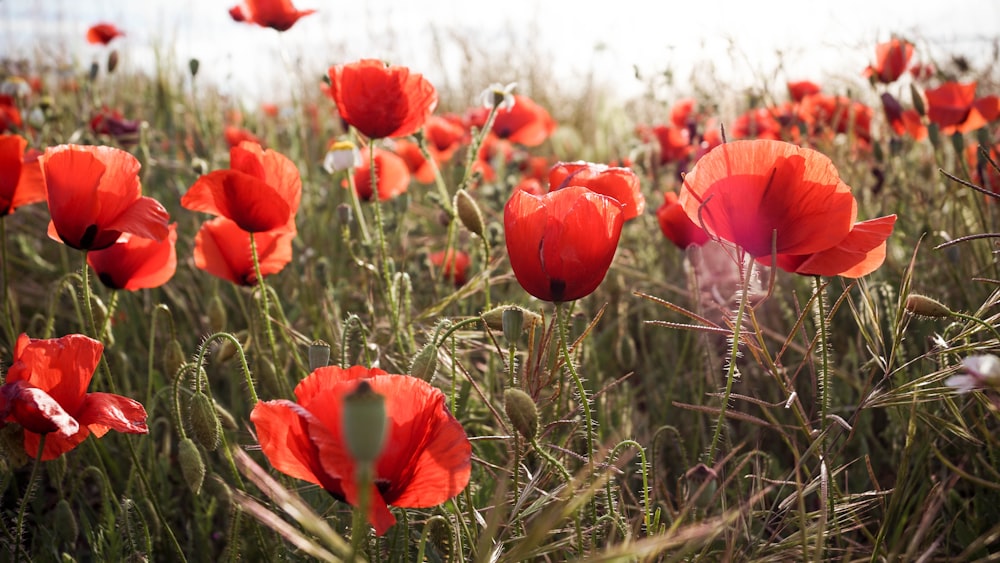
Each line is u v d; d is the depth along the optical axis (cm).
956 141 90
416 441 55
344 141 95
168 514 80
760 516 70
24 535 79
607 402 85
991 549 70
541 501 62
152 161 113
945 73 119
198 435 63
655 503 73
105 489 74
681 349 100
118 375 90
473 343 82
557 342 68
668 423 90
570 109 212
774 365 65
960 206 93
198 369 65
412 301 98
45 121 127
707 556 66
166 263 76
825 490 61
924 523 62
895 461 78
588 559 53
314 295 99
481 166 133
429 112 80
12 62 160
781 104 129
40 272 113
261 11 101
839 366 91
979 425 68
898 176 107
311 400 54
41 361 61
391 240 107
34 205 130
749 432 86
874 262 63
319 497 74
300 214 129
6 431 62
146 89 160
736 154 60
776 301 98
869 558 65
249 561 76
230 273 80
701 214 61
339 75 79
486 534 54
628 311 103
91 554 75
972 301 82
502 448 78
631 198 69
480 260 104
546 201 61
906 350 85
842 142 121
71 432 61
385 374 58
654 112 150
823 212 60
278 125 170
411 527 70
